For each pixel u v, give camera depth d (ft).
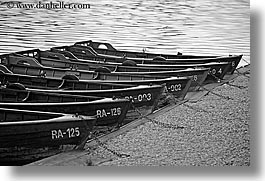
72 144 15.61
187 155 16.51
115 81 19.10
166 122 18.02
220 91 20.34
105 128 16.94
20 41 20.21
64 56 20.97
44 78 19.31
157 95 18.61
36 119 15.61
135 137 17.04
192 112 18.97
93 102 16.47
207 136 17.24
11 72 19.93
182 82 19.95
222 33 20.76
